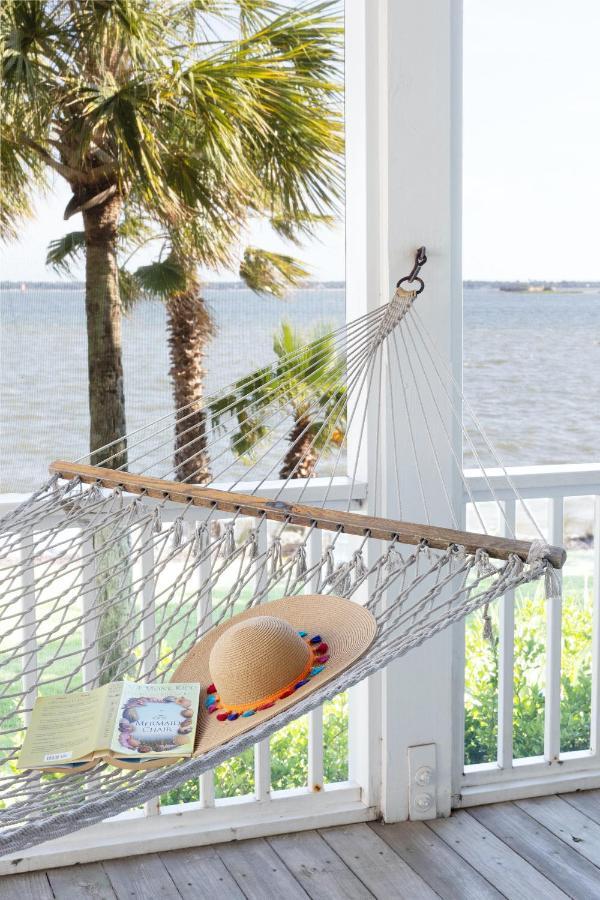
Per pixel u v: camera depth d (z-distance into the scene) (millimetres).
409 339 2443
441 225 2424
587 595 5449
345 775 3699
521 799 2711
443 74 2395
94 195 6203
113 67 5906
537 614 3705
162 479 1955
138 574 2742
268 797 2539
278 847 2469
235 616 1721
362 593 2490
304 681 1449
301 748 3518
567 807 2662
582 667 3623
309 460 6148
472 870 2350
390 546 1716
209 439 6391
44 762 1341
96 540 2318
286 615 1678
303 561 1788
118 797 1210
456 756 2664
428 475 2480
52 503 1942
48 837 1175
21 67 5715
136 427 6656
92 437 6504
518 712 3551
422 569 2465
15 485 6582
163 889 2271
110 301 6375
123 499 2234
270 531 6223
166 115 6062
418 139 2393
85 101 5914
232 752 1262
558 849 2443
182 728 1402
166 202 6273
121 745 1354
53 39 5758
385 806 2572
